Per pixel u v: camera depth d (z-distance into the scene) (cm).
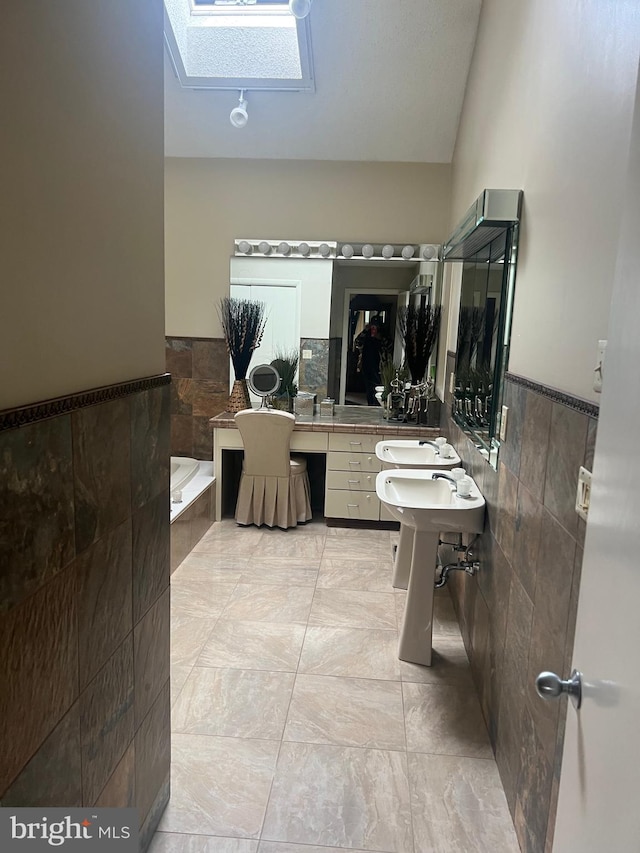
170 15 317
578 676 93
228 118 387
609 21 122
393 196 416
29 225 90
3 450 86
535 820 146
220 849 158
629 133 110
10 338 87
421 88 354
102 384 119
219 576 328
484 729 208
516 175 205
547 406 152
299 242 421
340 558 356
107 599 125
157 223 144
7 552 88
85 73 106
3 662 89
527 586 164
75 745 114
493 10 262
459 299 332
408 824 167
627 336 80
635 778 68
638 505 72
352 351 436
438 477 269
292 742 199
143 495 142
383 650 257
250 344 421
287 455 390
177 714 212
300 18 288
